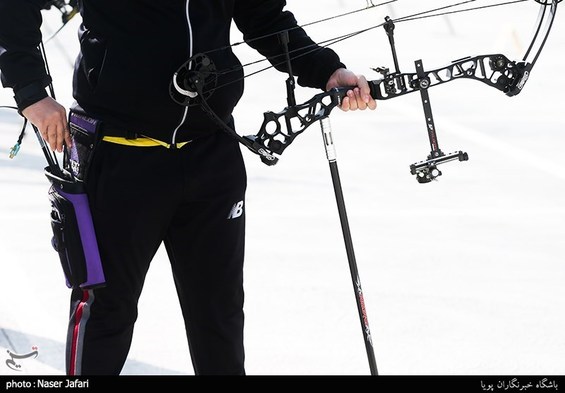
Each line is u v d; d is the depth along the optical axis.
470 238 16.34
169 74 8.51
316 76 9.50
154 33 8.45
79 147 8.72
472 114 26.67
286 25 9.55
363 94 9.09
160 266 14.93
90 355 8.92
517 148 22.88
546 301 13.50
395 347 12.07
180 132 8.75
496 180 20.09
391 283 14.20
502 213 17.78
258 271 14.72
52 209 8.88
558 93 29.08
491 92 29.33
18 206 18.02
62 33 33.72
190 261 9.25
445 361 11.65
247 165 21.19
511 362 11.59
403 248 15.84
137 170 8.70
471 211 17.94
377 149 22.92
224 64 8.84
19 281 14.35
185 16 8.49
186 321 9.52
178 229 9.20
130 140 8.66
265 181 20.02
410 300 13.54
